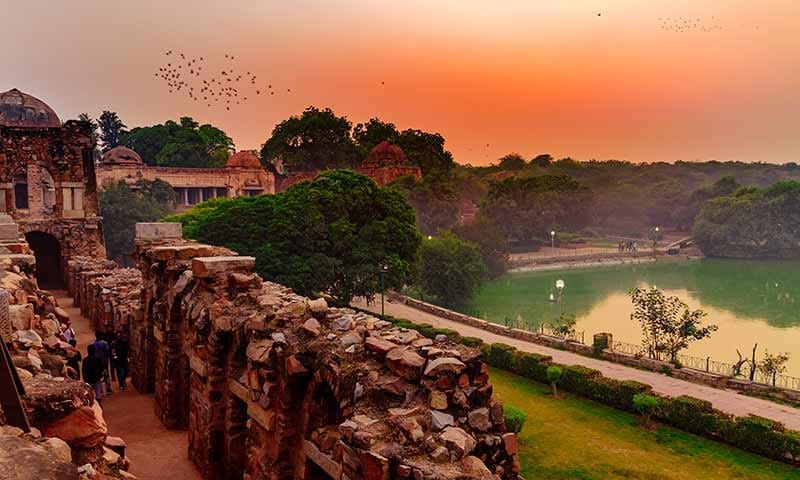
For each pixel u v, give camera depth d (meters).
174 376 14.14
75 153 40.62
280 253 37.56
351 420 7.15
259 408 9.54
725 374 29.72
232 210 39.25
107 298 21.97
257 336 9.91
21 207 56.81
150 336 16.53
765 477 18.14
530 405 25.03
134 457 12.50
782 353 39.16
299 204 39.81
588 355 34.31
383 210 43.47
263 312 10.68
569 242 117.94
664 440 21.14
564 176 120.44
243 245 37.94
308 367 8.80
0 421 4.82
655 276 81.38
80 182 40.84
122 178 78.31
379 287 41.81
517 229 103.81
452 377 7.20
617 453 19.75
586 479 17.66
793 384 31.27
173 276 14.64
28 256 16.16
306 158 105.38
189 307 12.61
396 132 123.12
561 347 36.06
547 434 21.47
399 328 9.16
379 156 104.38
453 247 57.84
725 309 56.44
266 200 40.59
